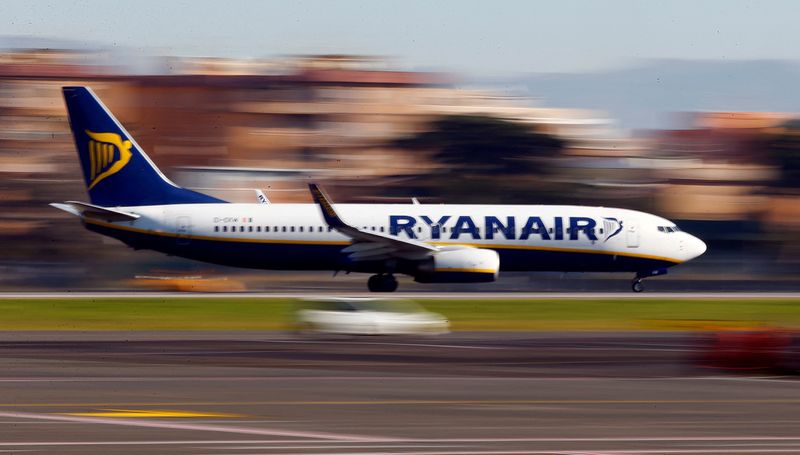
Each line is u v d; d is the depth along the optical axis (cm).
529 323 15438
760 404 8106
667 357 11225
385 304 13812
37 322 14962
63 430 6712
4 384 8850
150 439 6419
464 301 18638
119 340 12531
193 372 9712
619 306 18225
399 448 6188
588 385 9081
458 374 9719
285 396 8281
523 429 6869
